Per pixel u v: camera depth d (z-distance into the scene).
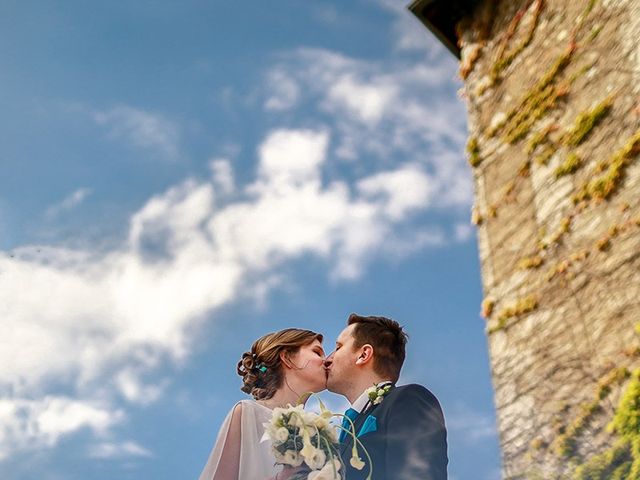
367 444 3.00
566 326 4.61
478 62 6.45
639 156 4.62
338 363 3.45
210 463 3.23
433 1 6.70
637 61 4.89
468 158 6.13
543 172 5.32
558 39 5.67
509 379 4.83
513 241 5.35
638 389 3.97
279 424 3.07
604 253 4.57
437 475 2.80
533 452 4.40
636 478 3.73
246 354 3.60
